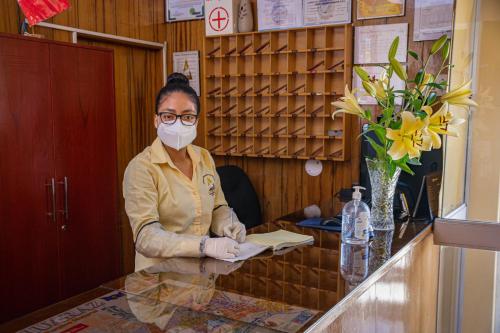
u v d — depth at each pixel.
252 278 1.33
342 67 3.04
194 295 1.19
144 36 3.58
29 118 2.46
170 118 1.69
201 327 1.01
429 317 2.18
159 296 1.19
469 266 2.27
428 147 1.64
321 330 1.08
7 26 2.71
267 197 3.47
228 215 1.89
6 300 2.43
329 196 3.23
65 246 2.68
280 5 3.20
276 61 3.27
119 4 3.37
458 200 2.24
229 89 3.46
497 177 2.16
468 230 2.07
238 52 3.35
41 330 1.00
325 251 1.61
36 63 2.48
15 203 2.43
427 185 2.10
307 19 3.12
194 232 1.78
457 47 2.17
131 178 1.65
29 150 2.47
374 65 2.94
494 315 2.31
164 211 1.71
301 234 1.84
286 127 3.25
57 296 2.66
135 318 1.06
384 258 1.53
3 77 2.35
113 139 2.91
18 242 2.46
